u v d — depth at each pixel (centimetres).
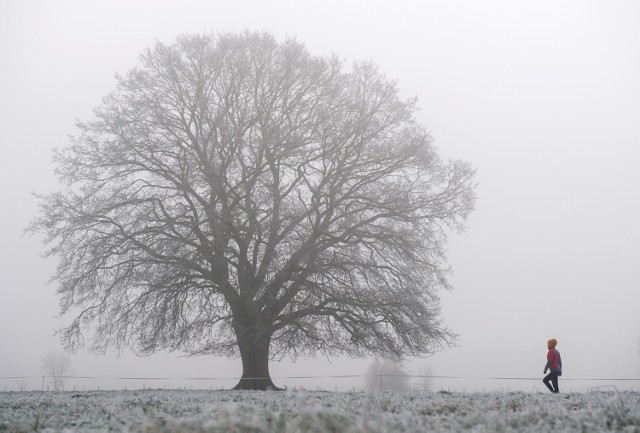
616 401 978
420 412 1071
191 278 2972
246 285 3006
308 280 2988
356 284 3072
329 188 3103
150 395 1964
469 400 1434
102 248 2945
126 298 3006
